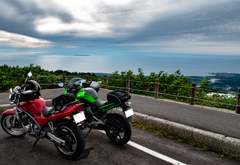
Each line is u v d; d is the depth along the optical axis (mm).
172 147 3660
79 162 3010
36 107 3389
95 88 4816
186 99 7887
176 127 4207
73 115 2926
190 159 3189
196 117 5004
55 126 3129
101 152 3363
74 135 2914
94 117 3727
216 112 5543
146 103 6652
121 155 3260
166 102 6852
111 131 3617
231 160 3234
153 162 3039
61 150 3139
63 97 2979
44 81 10133
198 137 3832
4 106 5957
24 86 3643
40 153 3285
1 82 9266
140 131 4504
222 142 3484
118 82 9930
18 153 3262
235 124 4465
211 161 3156
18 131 4016
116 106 3514
